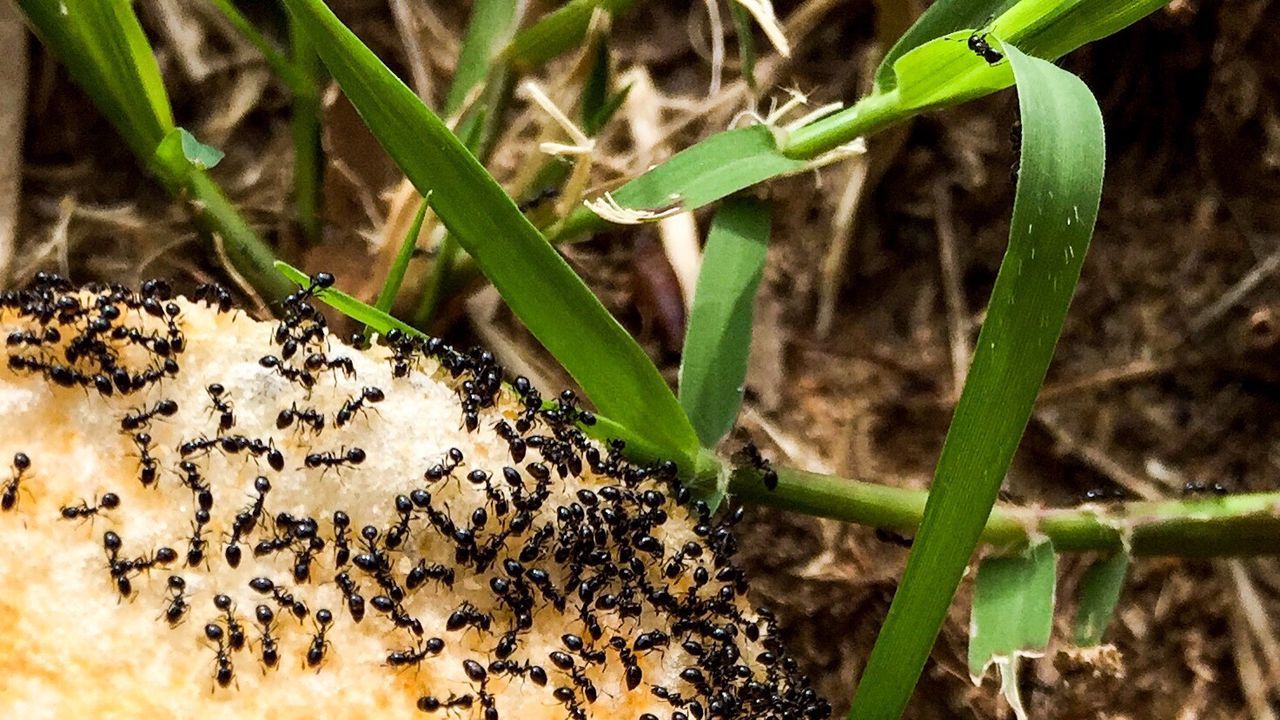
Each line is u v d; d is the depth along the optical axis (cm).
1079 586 19
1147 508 17
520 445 15
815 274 19
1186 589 19
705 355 17
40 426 14
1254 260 19
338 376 14
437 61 20
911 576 14
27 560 14
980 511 14
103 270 18
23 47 18
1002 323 14
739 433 19
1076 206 14
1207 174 19
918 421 19
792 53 20
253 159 19
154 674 13
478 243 15
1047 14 15
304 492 14
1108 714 19
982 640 16
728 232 17
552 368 18
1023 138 14
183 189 17
